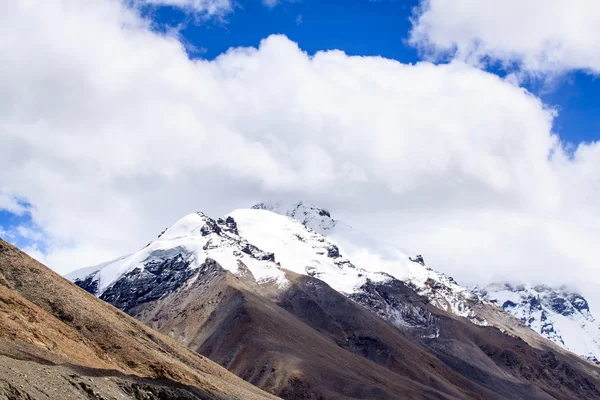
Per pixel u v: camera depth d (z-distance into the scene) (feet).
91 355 414.41
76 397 289.12
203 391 389.60
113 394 319.47
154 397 349.20
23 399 261.03
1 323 354.54
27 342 352.28
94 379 320.29
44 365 298.15
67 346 396.37
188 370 479.82
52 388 281.74
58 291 473.67
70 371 307.58
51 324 414.00
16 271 474.08
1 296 395.75
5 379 262.88
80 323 453.99
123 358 442.09
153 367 447.83
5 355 302.45
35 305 436.76
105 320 475.31
